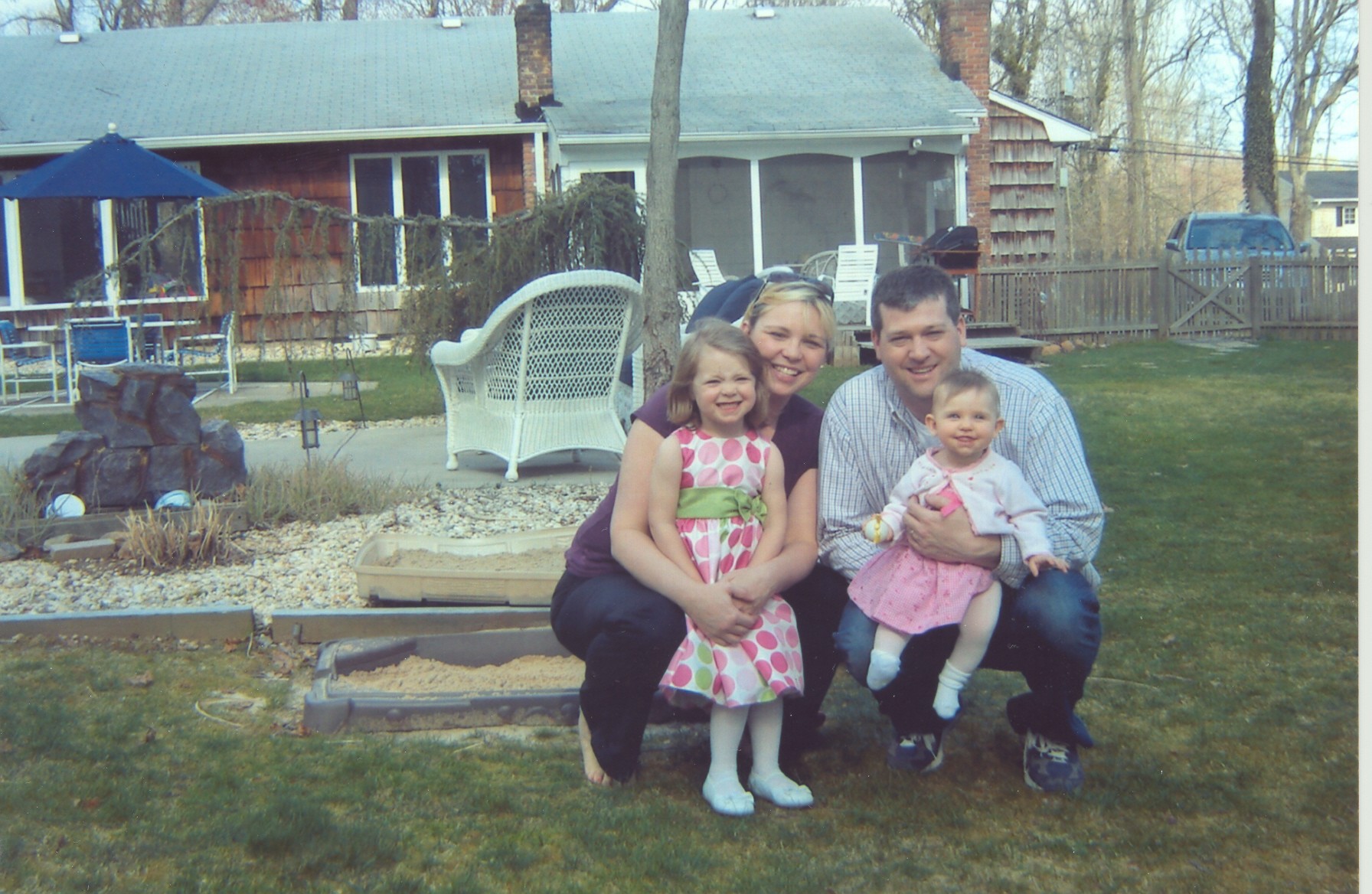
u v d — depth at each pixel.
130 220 16.80
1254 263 15.62
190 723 3.45
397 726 3.45
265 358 15.02
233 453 5.86
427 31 20.64
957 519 2.90
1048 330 15.41
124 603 4.48
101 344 11.28
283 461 7.14
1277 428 8.34
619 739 3.04
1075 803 2.98
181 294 12.41
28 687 3.62
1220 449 7.64
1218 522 5.77
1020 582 2.95
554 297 6.59
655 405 3.09
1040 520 2.91
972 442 2.87
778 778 3.03
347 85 18.11
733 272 17.92
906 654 3.07
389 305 15.91
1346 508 5.96
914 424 3.16
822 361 3.15
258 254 16.36
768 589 2.91
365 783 3.04
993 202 17.95
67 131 16.36
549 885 2.57
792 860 2.71
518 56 16.94
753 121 16.11
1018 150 17.91
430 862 2.65
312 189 17.05
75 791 2.91
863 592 3.04
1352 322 15.37
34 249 16.95
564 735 3.45
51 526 5.25
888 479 3.17
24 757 3.10
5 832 2.66
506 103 17.44
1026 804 2.99
